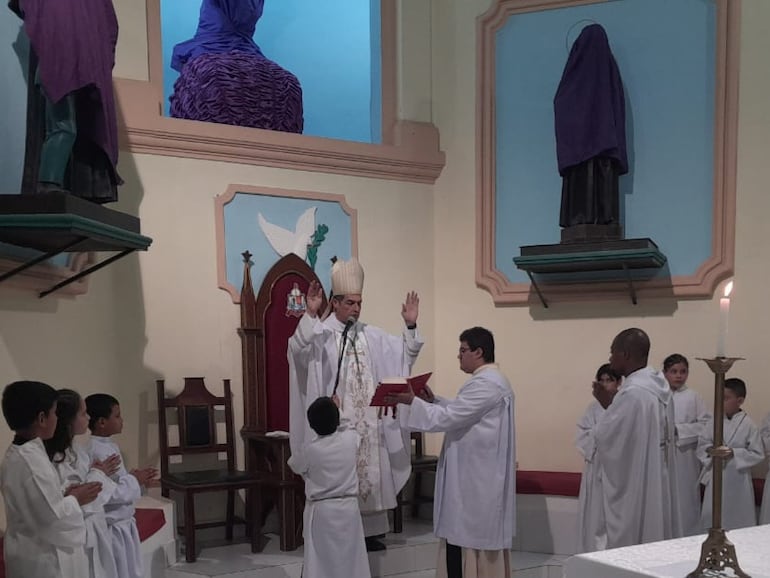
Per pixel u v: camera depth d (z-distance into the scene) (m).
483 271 5.85
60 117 3.35
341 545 3.79
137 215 4.88
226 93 5.31
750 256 5.23
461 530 3.92
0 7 3.63
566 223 5.34
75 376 4.29
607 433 3.99
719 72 5.31
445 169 6.00
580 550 4.45
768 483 4.65
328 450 3.82
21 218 3.06
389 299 5.77
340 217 5.59
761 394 5.18
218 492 5.04
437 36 6.04
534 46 5.81
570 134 5.25
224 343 5.15
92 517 2.96
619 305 5.55
